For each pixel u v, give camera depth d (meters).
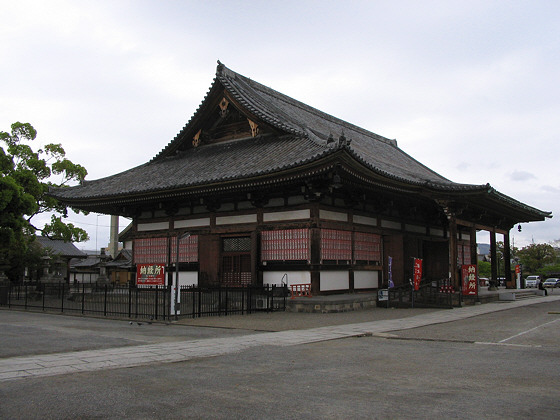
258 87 42.12
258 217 32.09
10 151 50.50
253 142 36.47
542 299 41.19
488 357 13.49
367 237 34.28
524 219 50.00
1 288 34.97
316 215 29.66
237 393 9.33
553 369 11.70
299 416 7.84
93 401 8.73
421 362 12.72
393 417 7.76
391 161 46.81
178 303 24.11
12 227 41.41
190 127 39.44
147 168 41.12
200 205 35.47
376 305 30.92
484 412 8.00
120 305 29.25
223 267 33.91
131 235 39.72
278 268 30.78
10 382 10.29
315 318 24.20
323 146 29.42
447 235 45.22
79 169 54.38
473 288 34.62
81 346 15.57
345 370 11.63
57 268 64.44
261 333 18.98
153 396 9.09
